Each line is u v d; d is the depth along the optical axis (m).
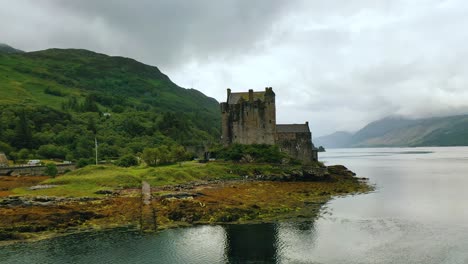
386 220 62.59
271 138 136.00
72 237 51.66
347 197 87.12
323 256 45.03
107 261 42.75
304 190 92.69
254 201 74.25
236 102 139.75
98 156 160.75
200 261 43.09
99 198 72.88
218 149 134.25
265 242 50.00
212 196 75.56
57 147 163.88
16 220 55.91
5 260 43.03
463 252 46.16
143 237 51.66
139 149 182.00
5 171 117.44
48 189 80.81
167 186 87.00
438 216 65.75
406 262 43.09
